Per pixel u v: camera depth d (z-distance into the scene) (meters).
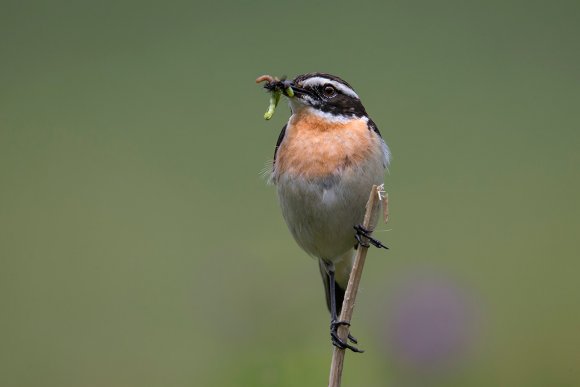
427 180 16.36
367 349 9.55
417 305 8.82
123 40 22.17
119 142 18.14
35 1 24.28
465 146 17.44
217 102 19.17
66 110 19.56
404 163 16.91
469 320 8.77
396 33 21.58
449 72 20.05
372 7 22.95
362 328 10.34
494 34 21.91
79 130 18.69
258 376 8.90
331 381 7.50
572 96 19.27
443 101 18.84
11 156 18.05
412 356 8.66
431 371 8.68
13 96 20.12
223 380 8.98
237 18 22.56
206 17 22.78
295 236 9.07
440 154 17.05
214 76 20.11
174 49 21.34
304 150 8.55
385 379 8.77
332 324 7.70
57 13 23.67
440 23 22.33
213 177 16.70
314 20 22.34
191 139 17.98
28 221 15.73
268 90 8.72
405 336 8.70
